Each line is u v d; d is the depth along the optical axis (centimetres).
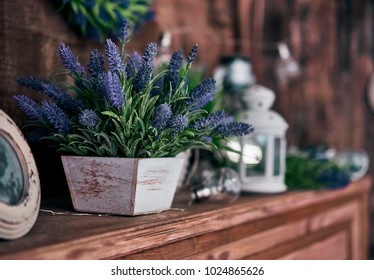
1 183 80
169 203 106
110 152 98
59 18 128
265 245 131
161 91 104
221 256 113
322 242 167
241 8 208
